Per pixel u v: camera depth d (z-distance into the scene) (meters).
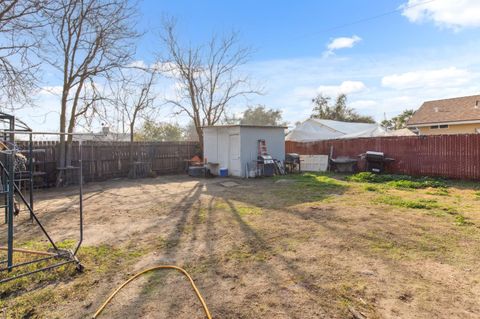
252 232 4.86
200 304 2.69
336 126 19.16
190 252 4.02
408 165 12.14
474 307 2.57
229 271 3.39
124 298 2.81
